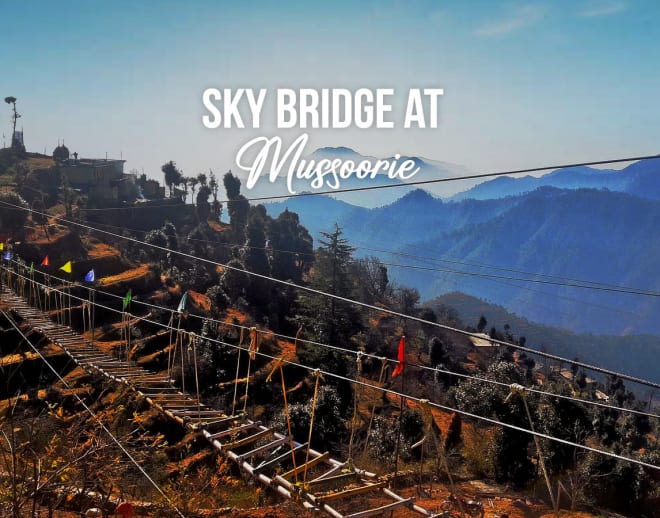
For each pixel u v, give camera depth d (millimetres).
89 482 13227
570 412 30797
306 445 12883
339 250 70812
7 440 11641
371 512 11125
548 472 29703
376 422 35469
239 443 13391
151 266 68250
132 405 26328
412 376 59531
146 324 51875
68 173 104375
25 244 58844
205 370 42719
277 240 94312
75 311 49062
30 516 11961
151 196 116625
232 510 17031
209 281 74375
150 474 18328
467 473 31438
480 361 81875
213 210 115500
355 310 70062
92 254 66688
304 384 45156
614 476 28750
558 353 182250
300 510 16391
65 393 31781
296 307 77375
